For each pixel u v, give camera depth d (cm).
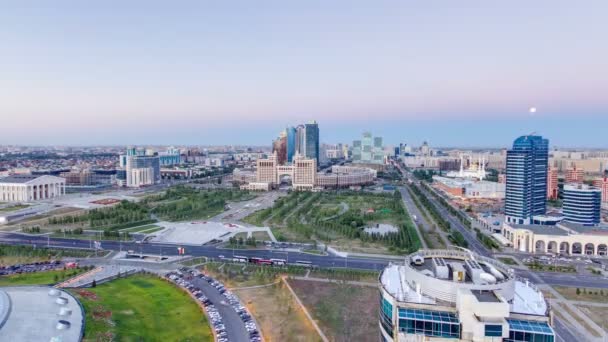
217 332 17800
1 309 16650
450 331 11406
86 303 19425
